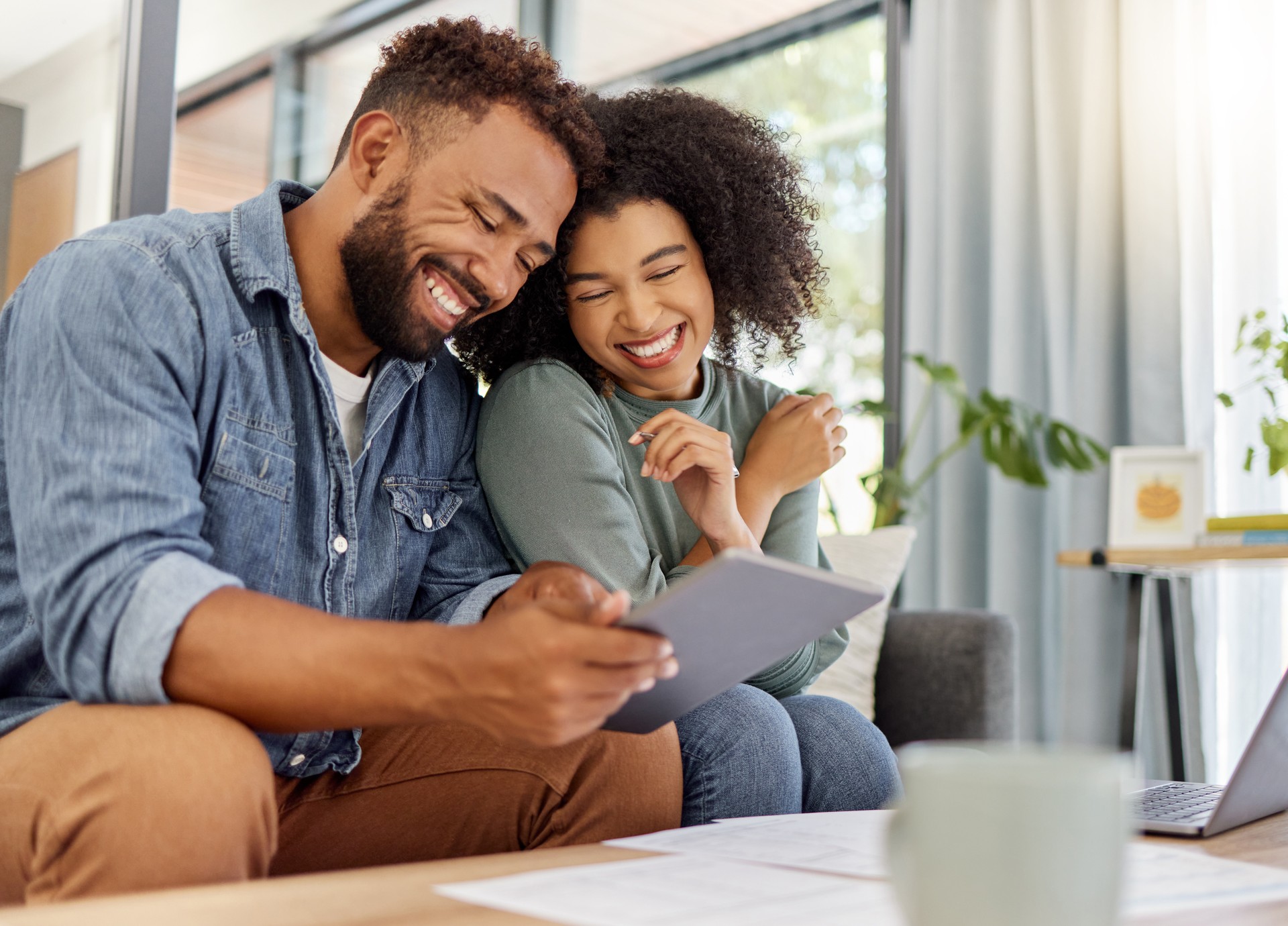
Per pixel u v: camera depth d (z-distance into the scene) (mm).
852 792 1281
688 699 818
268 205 1090
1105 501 2752
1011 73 3002
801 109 3254
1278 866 708
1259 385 2639
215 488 995
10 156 1988
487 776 1024
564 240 1343
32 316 916
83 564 797
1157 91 2766
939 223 3137
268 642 754
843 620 812
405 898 562
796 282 1611
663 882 607
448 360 1355
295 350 1071
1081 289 2824
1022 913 388
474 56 1088
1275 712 814
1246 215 2668
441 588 1225
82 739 752
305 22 2617
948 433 3045
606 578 1272
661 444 1268
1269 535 2078
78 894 712
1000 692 1874
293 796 1044
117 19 2076
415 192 1078
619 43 3111
